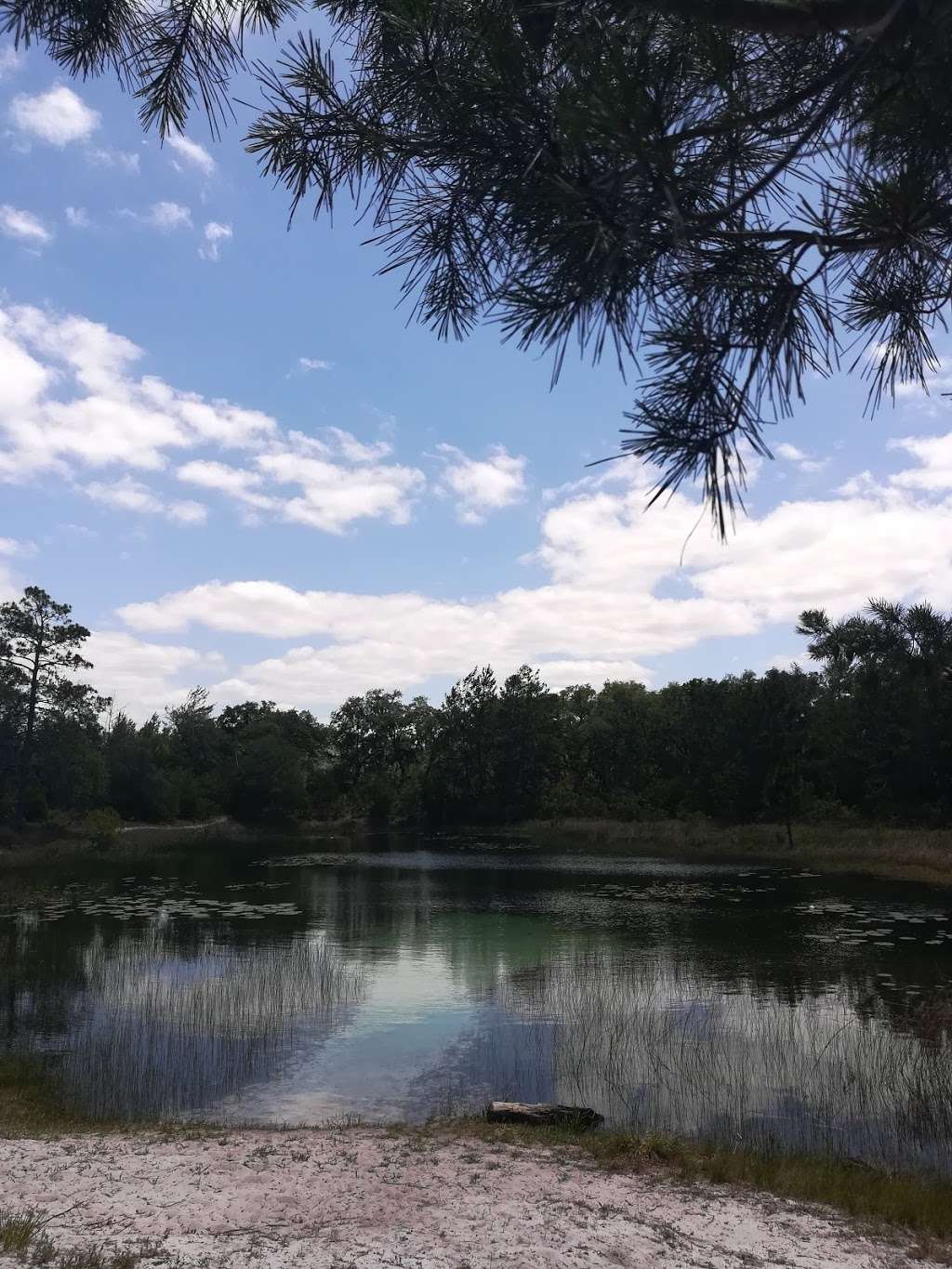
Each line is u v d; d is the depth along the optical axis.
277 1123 8.84
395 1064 10.77
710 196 2.01
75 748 51.28
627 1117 8.98
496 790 71.50
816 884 27.69
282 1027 12.29
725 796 44.22
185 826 67.88
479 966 16.28
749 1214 6.45
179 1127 8.58
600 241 1.82
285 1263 5.19
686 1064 10.44
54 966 16.20
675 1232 6.04
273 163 2.50
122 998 13.84
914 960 16.33
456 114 2.03
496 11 2.04
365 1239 5.68
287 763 73.88
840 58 1.97
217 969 15.93
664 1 1.89
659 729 59.97
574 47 1.90
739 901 24.30
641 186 1.83
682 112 1.83
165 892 27.97
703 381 1.90
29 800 52.41
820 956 16.77
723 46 1.90
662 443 1.87
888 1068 10.05
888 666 27.84
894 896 24.58
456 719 73.31
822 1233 6.13
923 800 37.59
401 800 73.88
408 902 25.17
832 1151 8.03
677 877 30.77
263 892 28.00
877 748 36.56
